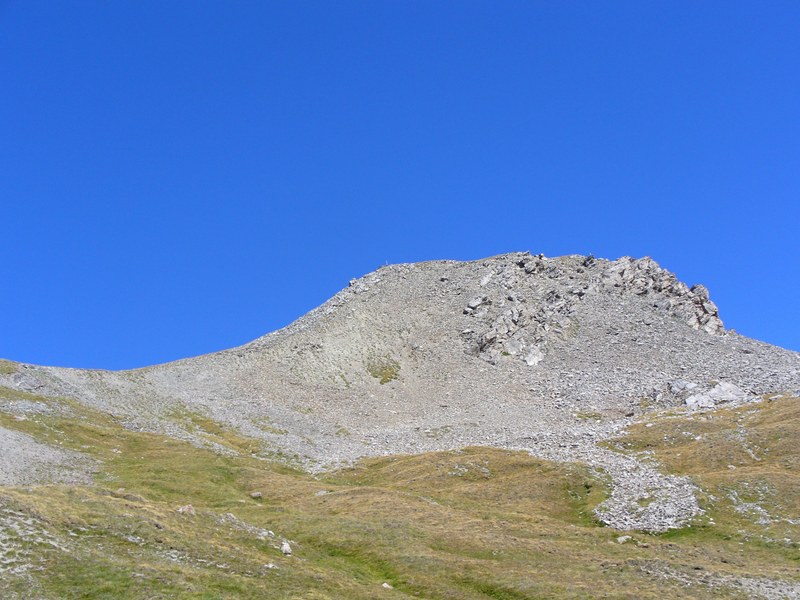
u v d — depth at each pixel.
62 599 37.00
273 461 107.62
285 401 152.62
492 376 169.38
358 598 44.84
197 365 168.38
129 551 44.28
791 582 51.06
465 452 105.81
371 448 121.69
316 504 77.19
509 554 57.06
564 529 66.25
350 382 171.38
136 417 120.56
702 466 88.69
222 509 71.75
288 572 46.62
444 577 51.50
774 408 117.62
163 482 83.62
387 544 57.81
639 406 144.75
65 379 131.00
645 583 49.72
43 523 44.38
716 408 129.12
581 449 99.25
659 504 73.38
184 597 38.88
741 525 68.19
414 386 169.62
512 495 81.94
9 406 105.06
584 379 161.88
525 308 195.50
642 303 198.62
